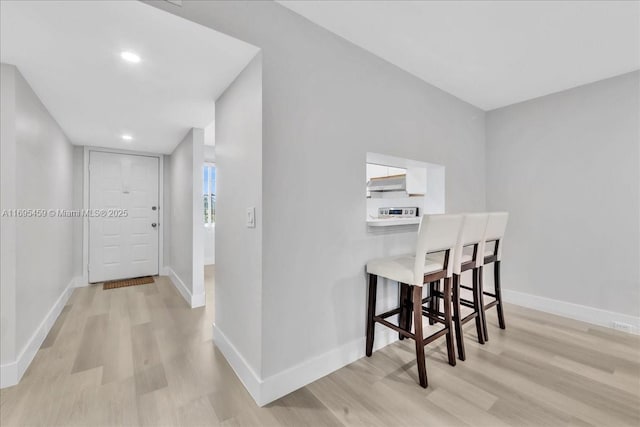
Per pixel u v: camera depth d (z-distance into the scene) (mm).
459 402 1609
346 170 2006
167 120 2828
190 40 1512
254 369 1666
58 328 2555
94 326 2604
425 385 1735
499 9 1716
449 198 2943
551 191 2963
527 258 3143
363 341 2107
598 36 1985
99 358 2051
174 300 3332
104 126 3002
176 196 3979
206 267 5355
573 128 2814
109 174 4098
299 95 1755
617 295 2584
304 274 1787
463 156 3107
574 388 1730
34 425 1429
